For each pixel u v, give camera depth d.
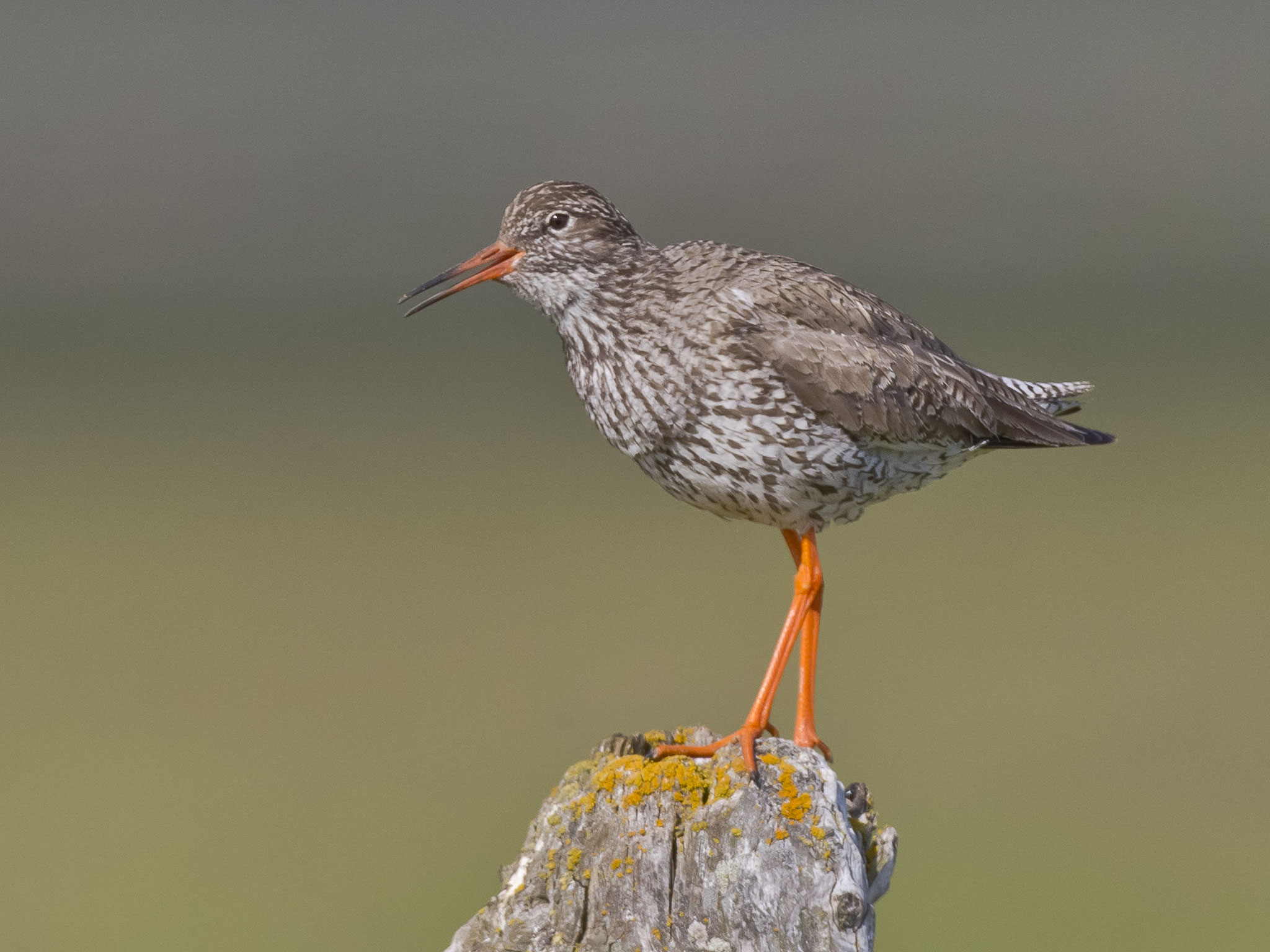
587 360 7.87
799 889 5.85
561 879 5.98
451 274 8.00
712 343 7.47
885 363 7.77
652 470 7.91
